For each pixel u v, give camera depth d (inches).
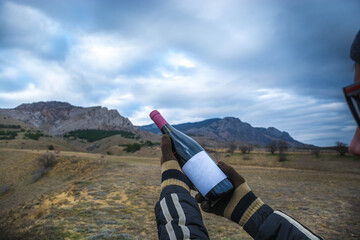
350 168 1475.1
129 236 152.8
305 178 713.0
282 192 378.6
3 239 157.4
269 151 2613.2
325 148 3056.1
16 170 1761.8
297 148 3174.2
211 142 7450.8
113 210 227.0
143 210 229.6
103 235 154.2
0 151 2716.5
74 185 384.8
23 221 226.8
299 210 237.0
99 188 348.2
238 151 3053.6
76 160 1547.7
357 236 152.0
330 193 366.9
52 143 6048.2
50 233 158.4
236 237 155.0
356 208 237.1
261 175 826.8
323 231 165.6
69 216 204.7
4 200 1083.9
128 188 350.0
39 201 318.0
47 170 1499.8
